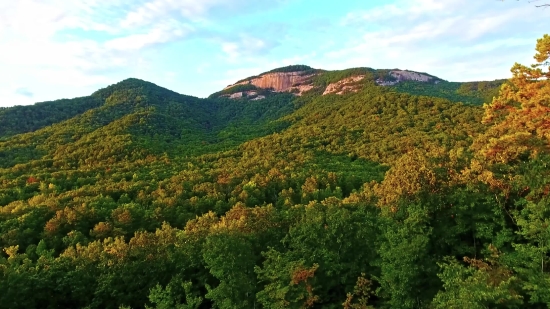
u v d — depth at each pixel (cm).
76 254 3816
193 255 2991
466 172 2434
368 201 3438
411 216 2136
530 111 2134
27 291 2788
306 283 2078
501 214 2138
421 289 2056
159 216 5800
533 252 1714
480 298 1452
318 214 2652
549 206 1820
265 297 2091
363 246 2438
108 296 2847
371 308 1980
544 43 2042
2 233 4966
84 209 5628
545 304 1673
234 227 3359
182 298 2772
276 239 3092
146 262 3047
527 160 2338
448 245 2300
